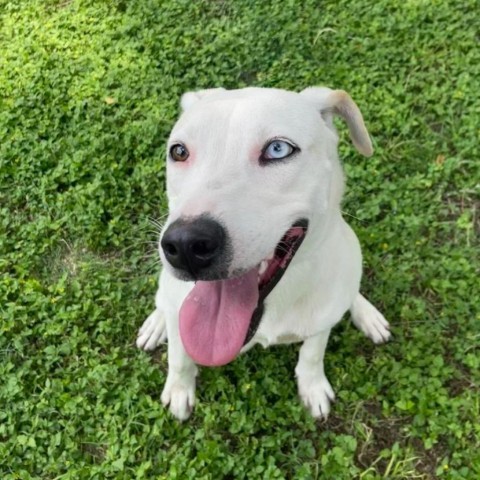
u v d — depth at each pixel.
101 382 0.53
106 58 0.78
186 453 0.50
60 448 0.51
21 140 0.69
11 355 0.56
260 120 0.36
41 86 0.75
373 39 0.75
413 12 0.77
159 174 0.65
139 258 0.62
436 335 0.55
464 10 0.77
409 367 0.54
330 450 0.50
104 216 0.64
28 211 0.66
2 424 0.51
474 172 0.64
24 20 0.83
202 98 0.41
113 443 0.50
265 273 0.39
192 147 0.37
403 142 0.66
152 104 0.72
